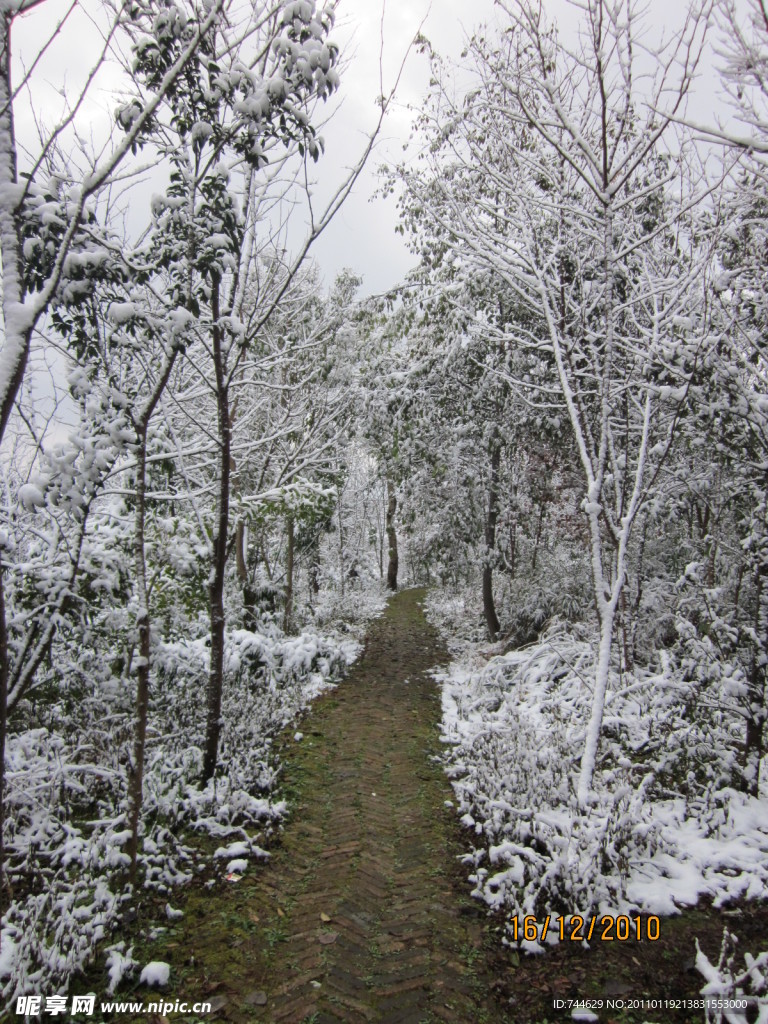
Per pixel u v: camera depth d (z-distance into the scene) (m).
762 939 3.37
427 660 11.43
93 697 5.20
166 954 3.26
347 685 9.44
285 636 11.11
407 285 9.45
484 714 7.29
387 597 23.42
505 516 12.44
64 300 3.38
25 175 2.49
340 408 9.41
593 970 3.16
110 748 4.95
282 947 3.36
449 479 11.77
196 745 5.74
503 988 3.05
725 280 4.74
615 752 5.30
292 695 8.01
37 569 3.86
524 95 5.23
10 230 2.39
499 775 5.12
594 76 4.70
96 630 4.86
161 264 3.67
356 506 23.14
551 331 4.93
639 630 8.48
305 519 9.09
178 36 3.47
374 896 3.87
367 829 4.75
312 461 9.29
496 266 5.31
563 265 5.77
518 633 10.69
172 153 3.85
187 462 7.60
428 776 5.84
